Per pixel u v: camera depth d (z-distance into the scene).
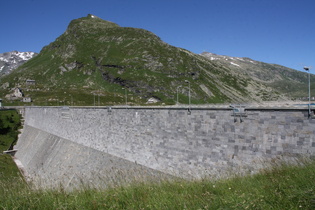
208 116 26.81
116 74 191.25
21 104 130.12
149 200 10.95
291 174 12.16
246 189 11.52
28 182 15.38
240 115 24.03
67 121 61.31
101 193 12.54
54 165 55.31
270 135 22.02
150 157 33.44
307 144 19.91
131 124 37.84
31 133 85.38
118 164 38.84
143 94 164.12
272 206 9.03
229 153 24.64
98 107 47.47
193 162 27.73
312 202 8.77
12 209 10.64
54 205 10.66
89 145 49.81
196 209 9.48
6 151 81.81
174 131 30.44
